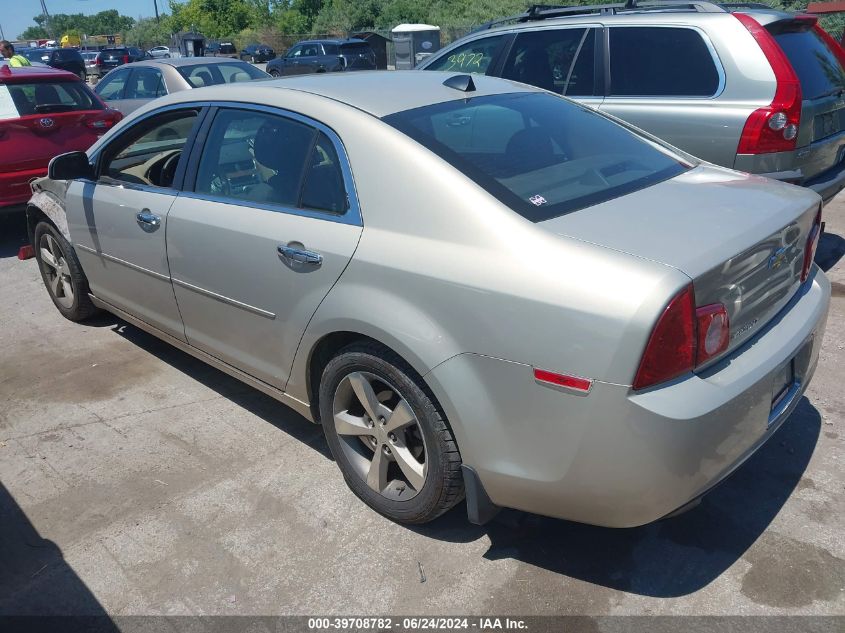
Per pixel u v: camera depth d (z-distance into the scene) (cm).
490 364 227
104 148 409
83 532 288
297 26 4784
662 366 205
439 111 288
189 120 364
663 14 510
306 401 308
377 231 258
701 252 215
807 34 525
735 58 472
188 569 267
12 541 285
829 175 514
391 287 250
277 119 306
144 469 327
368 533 282
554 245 221
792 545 266
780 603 241
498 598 248
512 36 594
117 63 3556
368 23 4138
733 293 226
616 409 206
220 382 409
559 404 216
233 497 306
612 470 213
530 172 263
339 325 267
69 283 483
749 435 231
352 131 275
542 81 574
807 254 277
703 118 479
